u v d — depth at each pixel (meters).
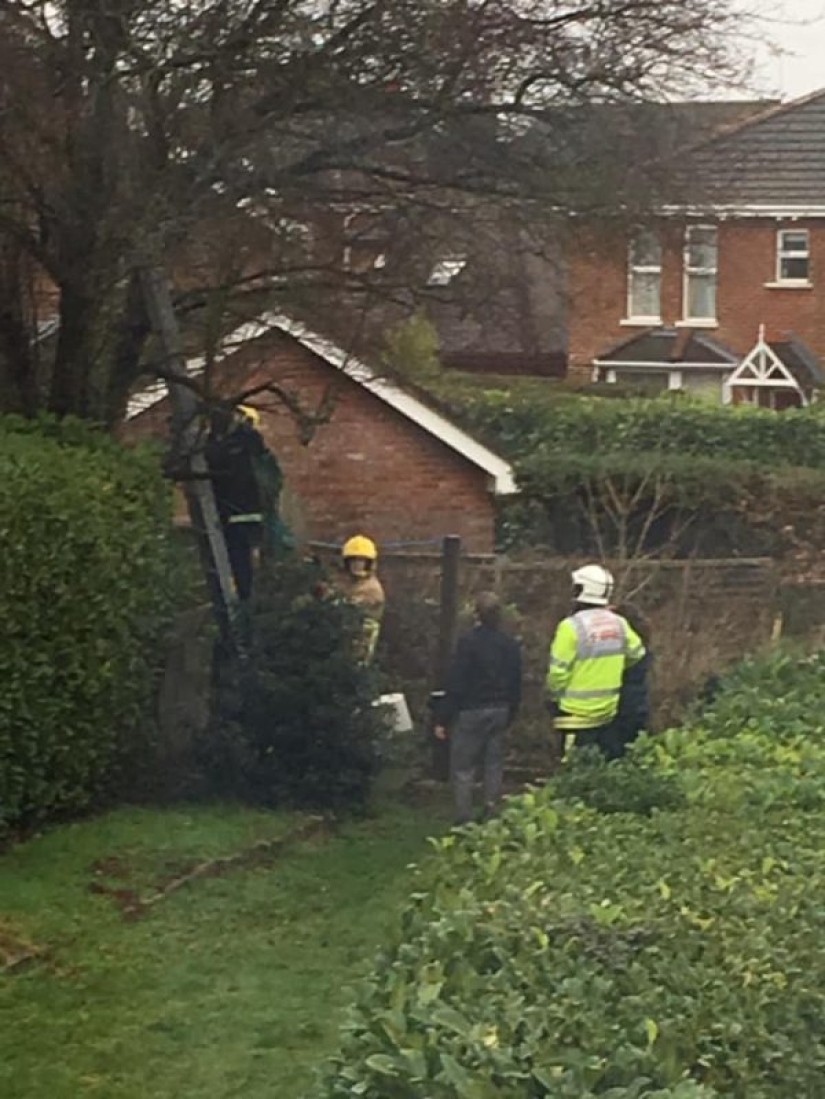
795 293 46.88
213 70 13.27
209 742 14.37
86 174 13.43
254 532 15.91
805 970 5.35
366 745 14.45
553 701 13.59
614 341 46.34
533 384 36.78
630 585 17.47
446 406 23.38
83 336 14.24
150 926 10.93
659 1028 4.73
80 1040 8.87
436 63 13.70
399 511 23.42
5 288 14.34
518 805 7.79
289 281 14.88
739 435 31.83
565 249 15.14
